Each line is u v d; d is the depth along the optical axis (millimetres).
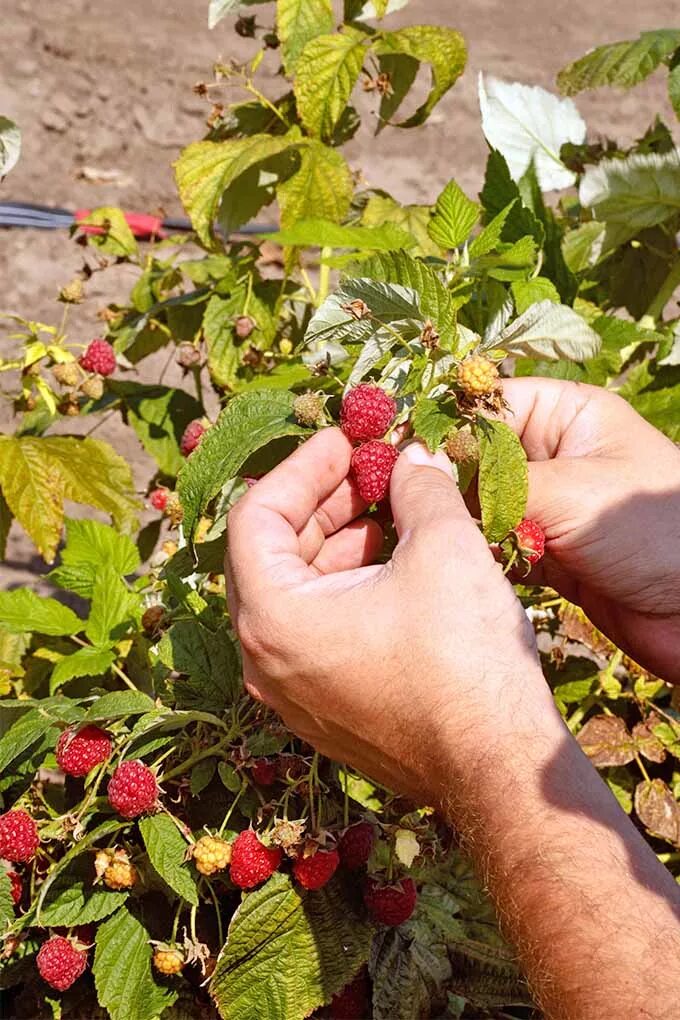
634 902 511
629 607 675
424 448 603
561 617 839
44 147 2357
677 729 839
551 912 515
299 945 660
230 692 689
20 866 717
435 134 2680
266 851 643
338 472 600
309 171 908
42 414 1010
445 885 751
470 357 589
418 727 551
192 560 717
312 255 1799
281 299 965
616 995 499
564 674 865
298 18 923
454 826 550
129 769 647
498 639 546
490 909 746
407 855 659
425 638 546
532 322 635
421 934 732
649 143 962
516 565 631
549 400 681
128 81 2572
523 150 921
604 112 2814
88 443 955
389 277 639
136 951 683
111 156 2375
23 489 911
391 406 602
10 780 734
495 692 539
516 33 3189
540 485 656
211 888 677
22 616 778
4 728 776
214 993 651
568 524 657
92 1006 744
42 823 703
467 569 553
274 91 2645
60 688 835
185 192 922
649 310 948
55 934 696
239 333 945
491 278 761
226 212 958
